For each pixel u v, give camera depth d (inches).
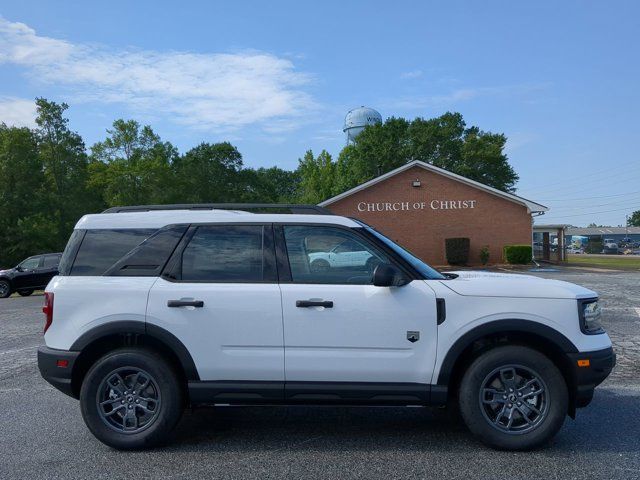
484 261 1228.5
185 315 172.6
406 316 168.6
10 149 1707.7
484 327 167.3
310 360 169.8
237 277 177.2
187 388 173.6
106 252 182.7
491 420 170.4
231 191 2262.6
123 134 1894.7
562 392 166.4
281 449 176.7
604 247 3154.5
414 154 2235.5
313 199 2418.8
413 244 1268.5
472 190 1258.6
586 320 170.6
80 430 198.4
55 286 179.2
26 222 1635.1
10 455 173.3
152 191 1854.1
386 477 152.6
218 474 156.5
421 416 213.3
